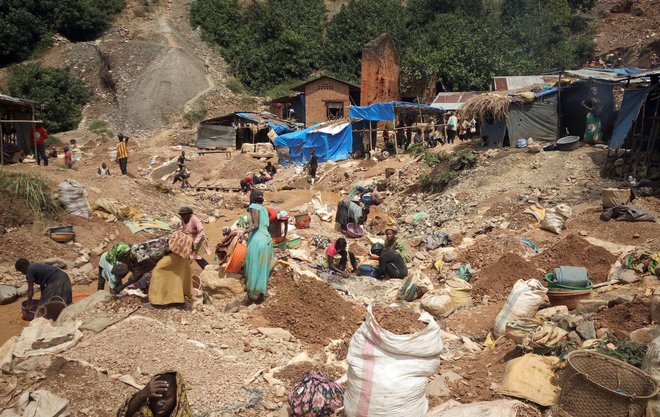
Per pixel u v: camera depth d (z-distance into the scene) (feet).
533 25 133.69
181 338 22.12
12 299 33.91
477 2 153.07
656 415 14.83
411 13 162.09
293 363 21.43
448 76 120.47
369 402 16.05
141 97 144.15
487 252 37.42
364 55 118.11
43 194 45.16
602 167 52.80
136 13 176.55
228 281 28.66
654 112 51.24
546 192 50.21
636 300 22.63
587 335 20.21
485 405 15.93
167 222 53.16
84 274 38.58
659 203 41.83
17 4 156.76
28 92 136.77
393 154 88.89
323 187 78.18
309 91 123.54
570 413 15.80
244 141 117.60
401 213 59.00
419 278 31.27
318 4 185.78
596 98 61.16
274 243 39.55
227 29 172.76
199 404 18.15
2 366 19.39
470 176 59.41
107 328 22.25
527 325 21.20
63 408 16.98
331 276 34.83
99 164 101.91
